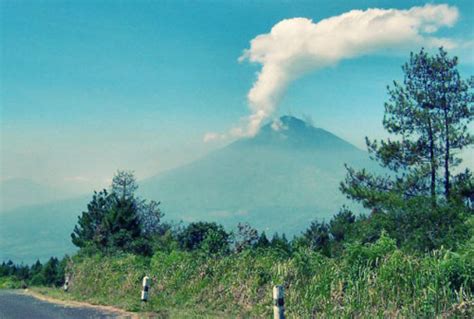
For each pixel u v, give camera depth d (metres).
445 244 19.88
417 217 21.73
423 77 29.81
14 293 26.34
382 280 12.63
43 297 22.59
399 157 29.67
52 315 15.08
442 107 29.19
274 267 16.14
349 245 15.09
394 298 12.05
